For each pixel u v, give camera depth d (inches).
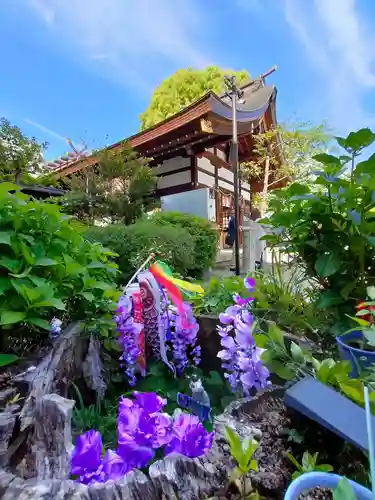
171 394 47.5
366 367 35.3
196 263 185.5
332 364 31.9
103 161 233.9
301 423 25.7
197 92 548.1
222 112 208.5
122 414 21.2
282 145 382.0
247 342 34.6
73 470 19.9
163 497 19.3
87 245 58.2
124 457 20.1
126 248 134.2
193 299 67.2
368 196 50.9
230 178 365.1
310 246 59.2
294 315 61.1
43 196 262.8
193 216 212.5
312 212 56.6
